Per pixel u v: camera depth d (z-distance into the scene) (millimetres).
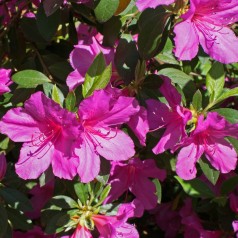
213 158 760
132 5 846
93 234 790
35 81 820
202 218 953
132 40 779
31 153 714
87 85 715
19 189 851
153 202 865
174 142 747
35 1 895
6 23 945
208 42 732
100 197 798
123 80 773
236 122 775
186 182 892
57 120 698
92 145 712
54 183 846
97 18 784
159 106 758
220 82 778
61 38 956
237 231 856
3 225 795
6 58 960
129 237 790
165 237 1013
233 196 874
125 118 713
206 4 718
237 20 736
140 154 876
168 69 818
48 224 777
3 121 708
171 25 761
